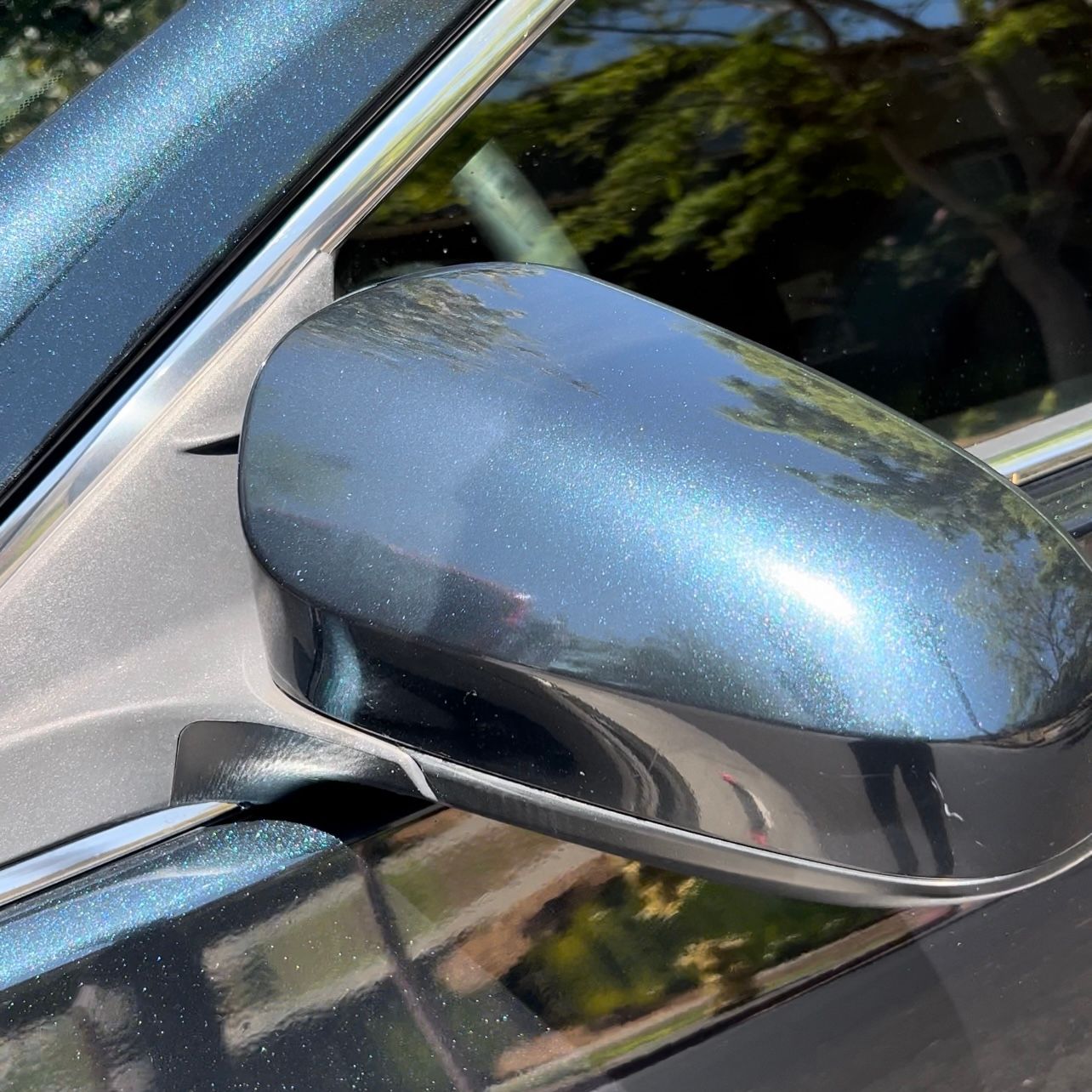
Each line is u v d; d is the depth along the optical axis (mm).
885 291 1432
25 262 862
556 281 816
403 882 883
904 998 993
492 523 673
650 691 646
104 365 864
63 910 830
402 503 687
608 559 659
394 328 758
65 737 889
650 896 933
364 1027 825
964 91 1452
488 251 1141
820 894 682
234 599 950
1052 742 646
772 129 1312
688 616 647
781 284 1353
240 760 913
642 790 674
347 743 847
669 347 759
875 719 625
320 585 681
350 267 1065
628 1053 884
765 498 669
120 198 879
